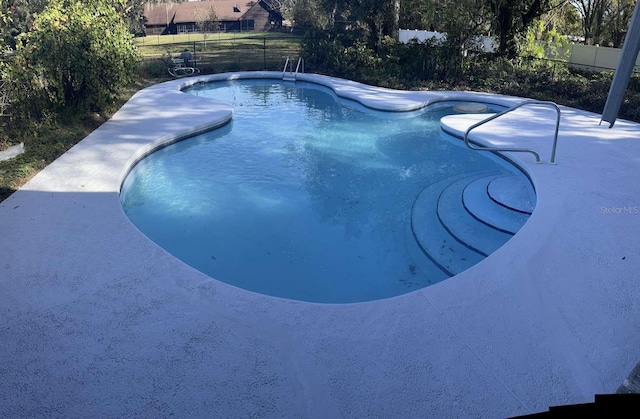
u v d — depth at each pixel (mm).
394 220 7207
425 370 3693
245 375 3654
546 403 3383
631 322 4227
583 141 9344
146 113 11523
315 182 8578
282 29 44969
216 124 11164
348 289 5598
